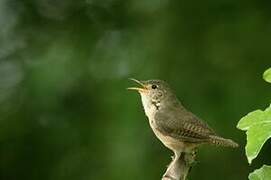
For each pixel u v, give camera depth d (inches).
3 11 725.3
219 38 662.5
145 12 687.1
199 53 656.4
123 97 628.7
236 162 621.6
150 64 650.2
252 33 662.5
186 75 645.3
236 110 621.0
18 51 697.0
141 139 604.7
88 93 653.3
